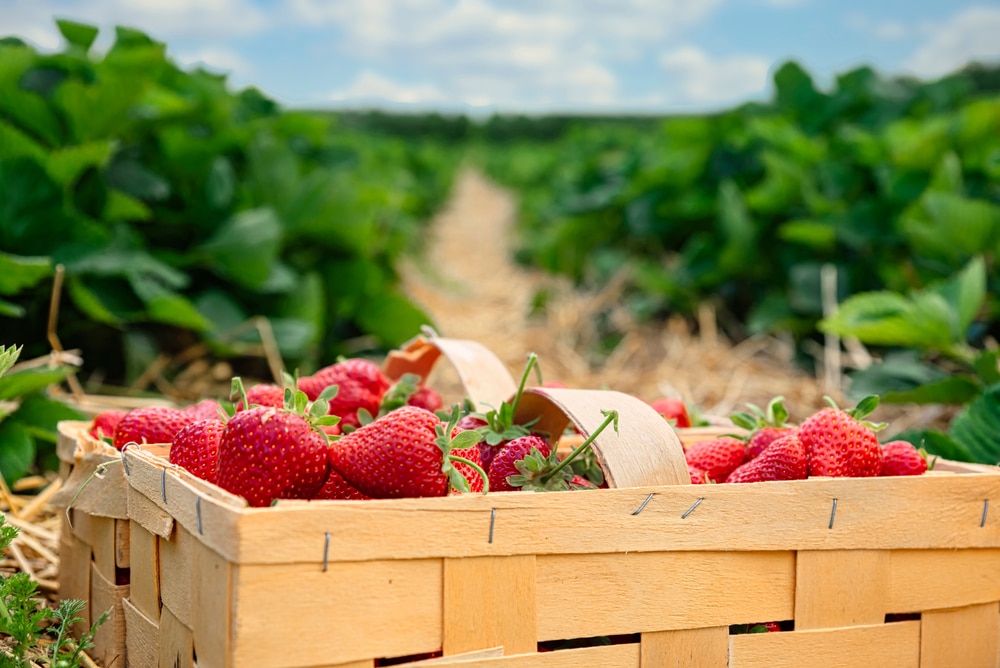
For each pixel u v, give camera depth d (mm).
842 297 5074
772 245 5945
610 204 7781
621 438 1487
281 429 1368
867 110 7355
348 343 4828
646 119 62875
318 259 4852
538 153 29875
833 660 1559
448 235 18469
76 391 3264
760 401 4422
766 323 5285
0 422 2678
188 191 4285
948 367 4168
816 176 5977
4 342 3535
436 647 1328
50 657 1664
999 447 2369
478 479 1583
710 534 1468
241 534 1197
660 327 6207
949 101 7273
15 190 3248
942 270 4609
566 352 6016
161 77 4707
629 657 1446
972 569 1656
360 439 1431
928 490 1599
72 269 3260
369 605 1283
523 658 1373
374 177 9281
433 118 54625
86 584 1751
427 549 1308
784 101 7504
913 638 1620
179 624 1392
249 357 4289
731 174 6562
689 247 6668
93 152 3398
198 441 1506
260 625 1222
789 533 1513
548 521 1376
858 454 1672
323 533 1245
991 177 4918
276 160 4777
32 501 2605
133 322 3959
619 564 1427
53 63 3896
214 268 4125
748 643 1512
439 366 5367
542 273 11422
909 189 5141
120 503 1578
